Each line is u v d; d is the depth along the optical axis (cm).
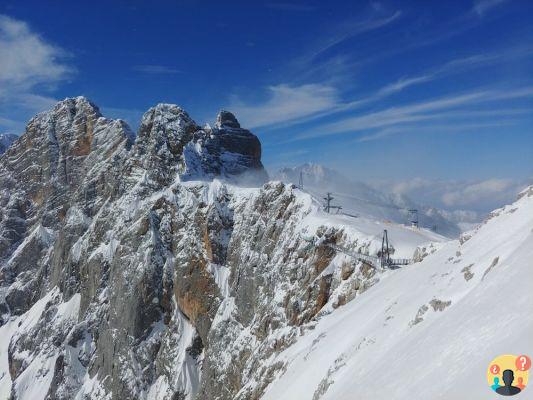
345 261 8456
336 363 4831
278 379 6956
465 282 3950
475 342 2528
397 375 2972
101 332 14212
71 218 19638
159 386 12056
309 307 8531
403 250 7731
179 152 15162
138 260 13625
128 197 15500
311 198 10688
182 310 12675
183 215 13638
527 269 2775
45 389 14900
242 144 16250
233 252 12094
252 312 10394
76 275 17438
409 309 4494
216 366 10425
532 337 2134
